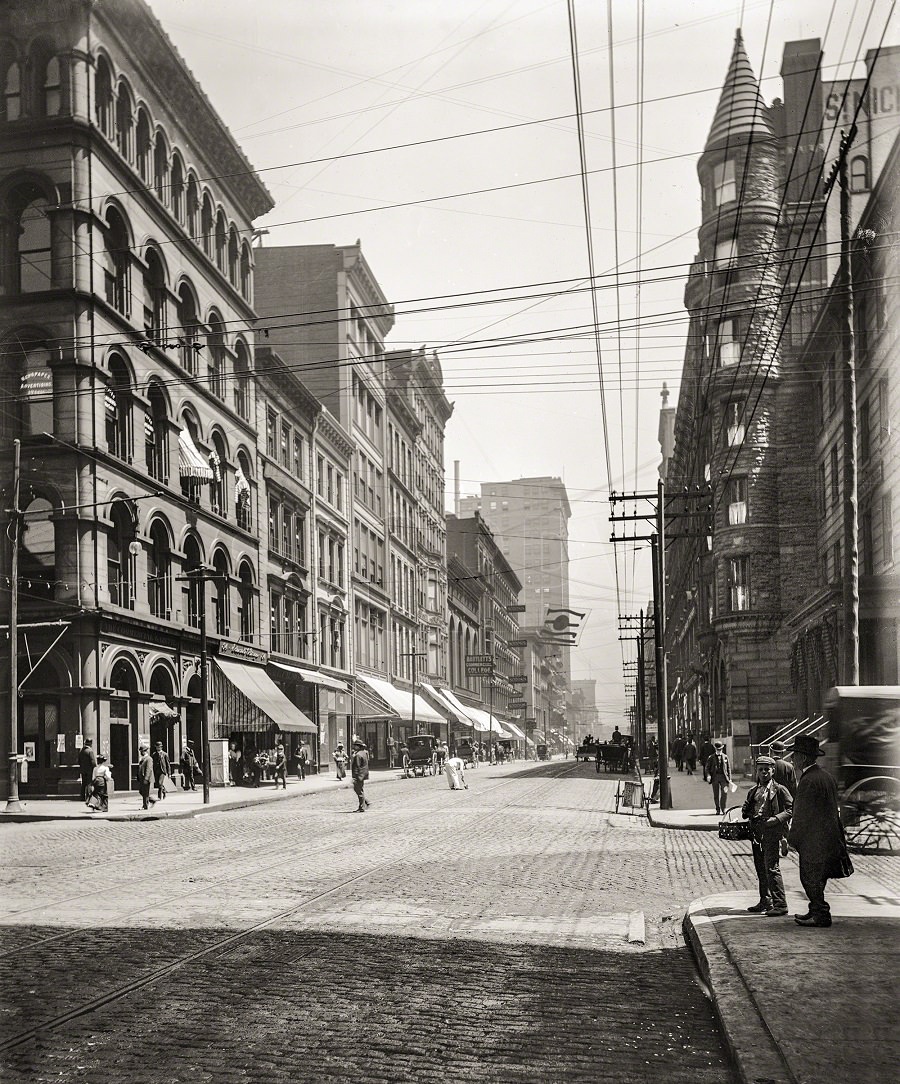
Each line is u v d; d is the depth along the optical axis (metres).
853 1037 6.63
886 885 13.94
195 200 44.59
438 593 92.06
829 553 38.50
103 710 34.16
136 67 38.38
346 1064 6.87
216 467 44.53
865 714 20.19
